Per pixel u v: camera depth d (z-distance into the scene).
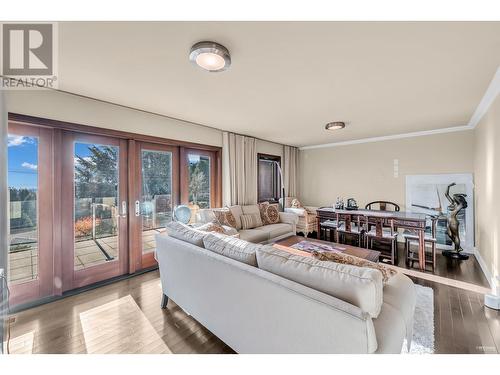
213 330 1.69
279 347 1.24
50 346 1.75
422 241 3.31
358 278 1.07
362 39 1.59
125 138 3.11
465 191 4.09
